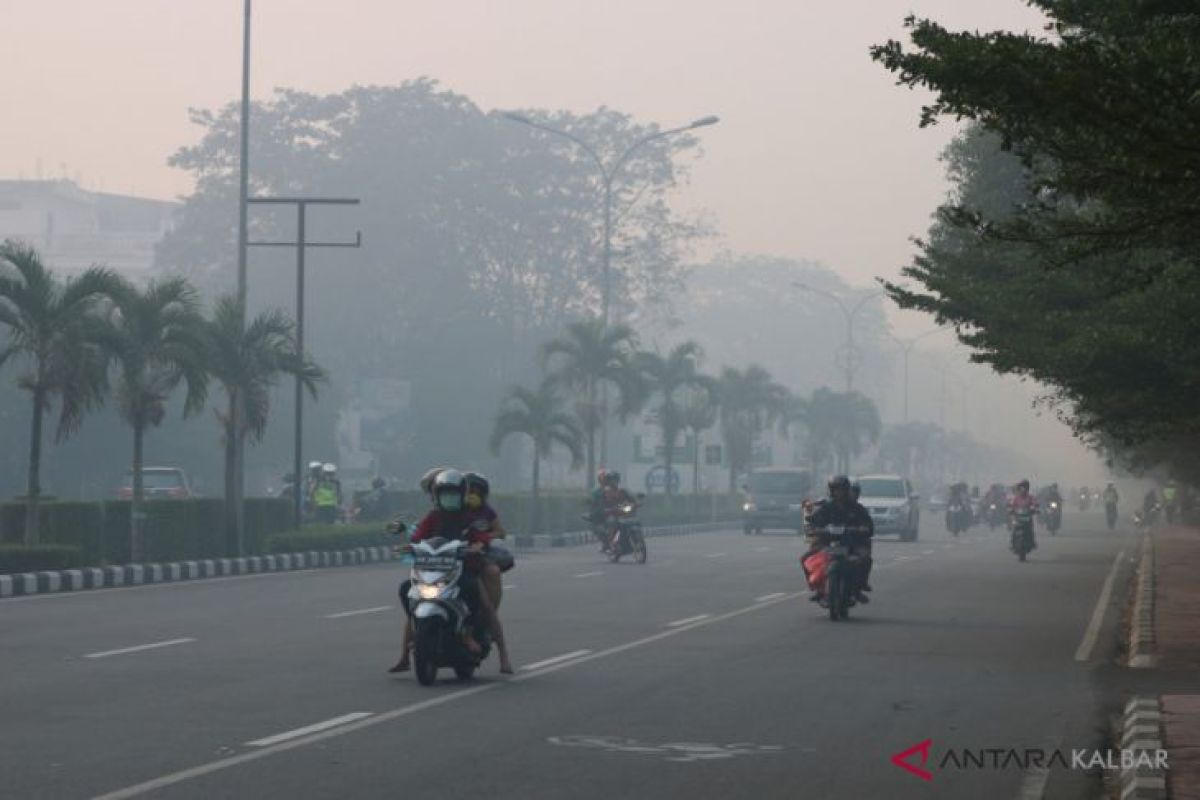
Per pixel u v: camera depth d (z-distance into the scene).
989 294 32.31
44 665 21.64
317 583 40.66
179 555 48.03
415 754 14.91
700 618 30.59
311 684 19.83
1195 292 25.81
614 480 53.22
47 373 41.12
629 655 23.77
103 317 44.78
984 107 14.15
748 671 21.91
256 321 49.59
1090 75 13.16
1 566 38.28
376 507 71.75
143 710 17.45
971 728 17.11
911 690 20.16
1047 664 23.39
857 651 24.83
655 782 13.73
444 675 21.11
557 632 27.41
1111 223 15.13
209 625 27.89
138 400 44.38
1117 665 23.30
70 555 40.78
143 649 23.75
